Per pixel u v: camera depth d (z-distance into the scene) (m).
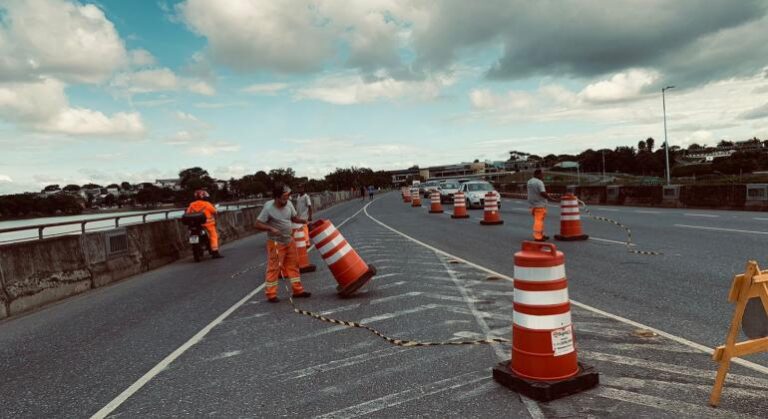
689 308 6.18
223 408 4.03
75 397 4.48
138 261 12.94
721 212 20.16
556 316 4.00
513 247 12.92
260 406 4.02
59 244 10.12
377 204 49.88
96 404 4.29
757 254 9.71
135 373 5.00
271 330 6.29
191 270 12.62
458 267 10.21
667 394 3.87
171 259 14.87
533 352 4.00
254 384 4.50
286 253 8.11
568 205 13.45
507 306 6.89
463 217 24.20
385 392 4.17
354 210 40.06
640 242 12.25
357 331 6.02
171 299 8.81
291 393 4.25
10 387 4.84
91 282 10.73
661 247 11.25
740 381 4.03
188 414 3.96
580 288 7.63
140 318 7.45
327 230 8.15
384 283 8.96
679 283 7.58
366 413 3.80
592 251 11.24
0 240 8.93
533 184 13.16
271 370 4.84
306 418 3.77
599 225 16.91
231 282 10.18
